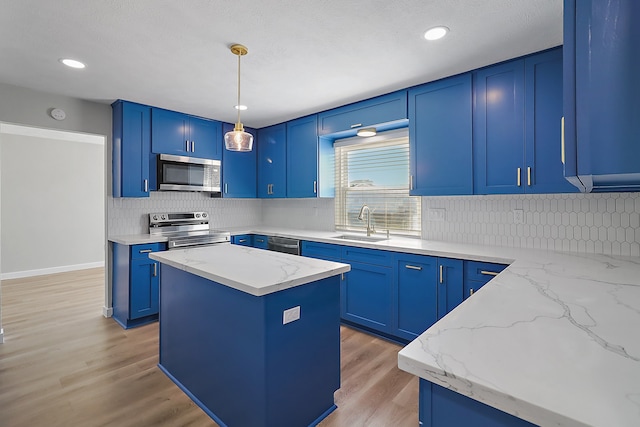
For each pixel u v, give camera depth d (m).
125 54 2.29
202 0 1.69
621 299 1.15
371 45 2.18
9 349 2.66
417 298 2.63
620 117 0.55
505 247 2.63
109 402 1.97
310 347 1.78
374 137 3.56
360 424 1.78
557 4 1.73
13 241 5.05
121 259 3.27
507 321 0.94
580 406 0.54
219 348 1.80
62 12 1.79
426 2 1.72
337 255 3.21
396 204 3.46
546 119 2.23
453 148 2.67
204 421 1.81
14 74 2.63
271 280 1.58
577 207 2.36
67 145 5.54
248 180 4.48
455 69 2.56
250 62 2.43
